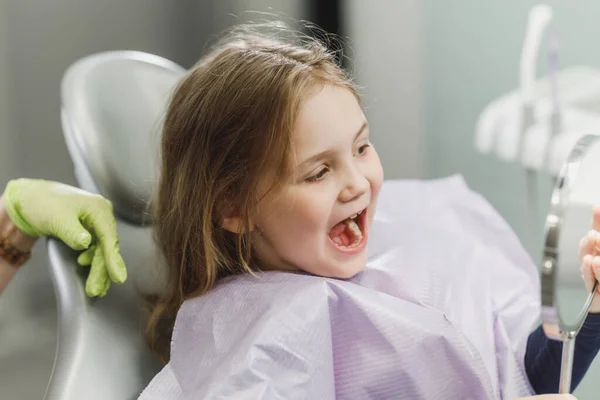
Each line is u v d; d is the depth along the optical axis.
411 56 1.98
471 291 0.86
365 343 0.72
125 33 1.81
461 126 1.99
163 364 0.83
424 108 2.01
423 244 0.89
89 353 0.78
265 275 0.76
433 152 2.02
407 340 0.71
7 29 1.71
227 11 1.88
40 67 1.76
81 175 0.98
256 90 0.74
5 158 1.78
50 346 1.71
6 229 0.92
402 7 1.95
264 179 0.74
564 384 0.61
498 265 0.93
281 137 0.72
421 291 0.82
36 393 1.58
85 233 0.85
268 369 0.66
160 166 0.86
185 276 0.82
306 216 0.73
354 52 1.97
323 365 0.68
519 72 1.89
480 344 0.81
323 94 0.73
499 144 1.78
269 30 1.06
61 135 1.80
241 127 0.74
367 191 0.75
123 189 0.95
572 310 0.59
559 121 1.68
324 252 0.76
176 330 0.77
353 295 0.72
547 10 1.73
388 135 2.03
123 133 0.97
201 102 0.78
